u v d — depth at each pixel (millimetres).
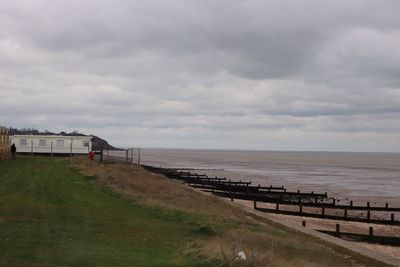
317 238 22391
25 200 22797
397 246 25641
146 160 164875
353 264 17000
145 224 19156
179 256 13359
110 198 26234
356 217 36844
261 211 34219
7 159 50562
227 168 130875
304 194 51219
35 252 12547
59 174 37094
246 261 12219
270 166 154000
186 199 30109
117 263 12039
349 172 128375
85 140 68938
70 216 19266
